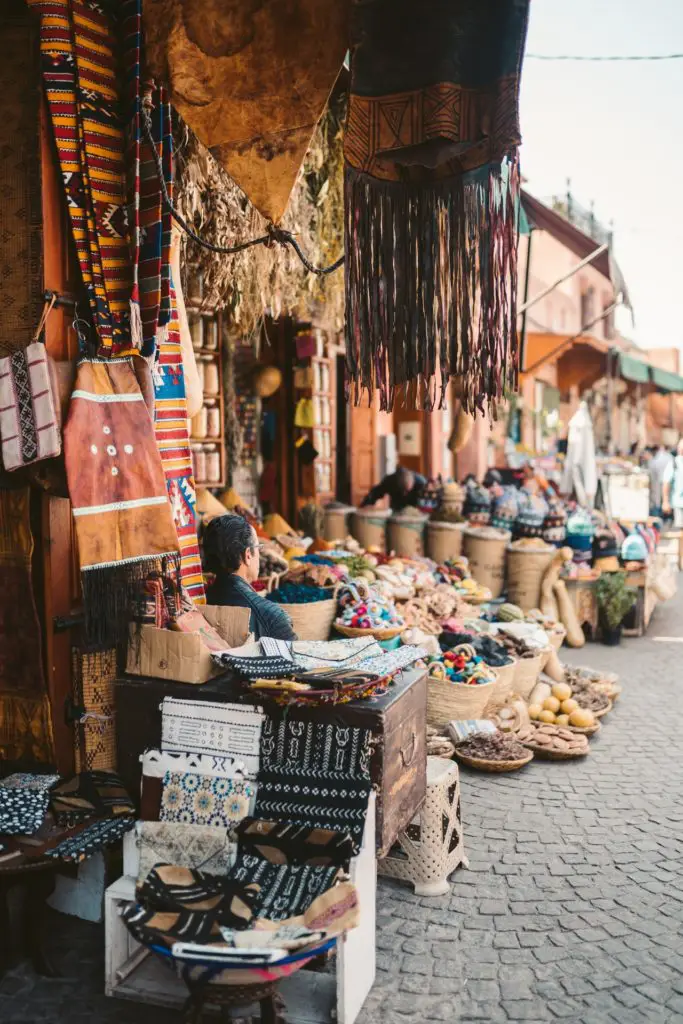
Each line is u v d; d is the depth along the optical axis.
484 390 3.33
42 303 3.39
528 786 5.24
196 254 4.88
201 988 2.61
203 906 2.86
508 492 10.29
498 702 6.02
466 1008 3.09
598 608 9.32
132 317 3.42
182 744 3.27
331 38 3.32
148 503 3.47
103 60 3.42
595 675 7.32
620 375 23.39
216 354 7.22
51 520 3.59
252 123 3.59
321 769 3.13
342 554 7.29
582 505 11.64
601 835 4.57
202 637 3.53
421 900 3.87
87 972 3.20
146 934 2.68
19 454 3.30
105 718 3.46
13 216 3.42
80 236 3.39
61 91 3.34
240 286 5.28
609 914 3.77
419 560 8.66
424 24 3.16
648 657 8.76
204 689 3.29
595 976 3.30
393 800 3.27
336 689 3.10
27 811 3.20
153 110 3.53
